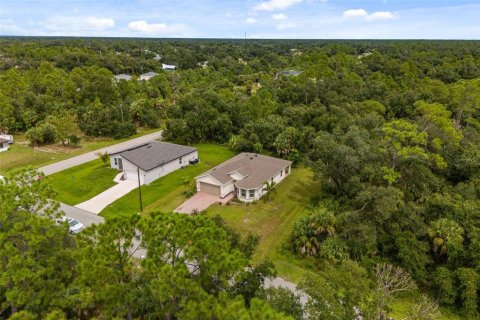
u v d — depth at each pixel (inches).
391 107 2321.6
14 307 583.8
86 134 2241.6
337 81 2672.2
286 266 930.7
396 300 840.9
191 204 1280.8
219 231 576.4
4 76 3120.1
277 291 629.9
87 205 1248.2
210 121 2110.0
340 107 2132.1
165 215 570.3
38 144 2022.6
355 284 668.1
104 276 496.7
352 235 958.4
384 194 984.3
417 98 2281.0
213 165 1707.7
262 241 1050.1
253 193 1316.4
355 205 1106.1
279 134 1808.6
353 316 618.8
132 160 1459.2
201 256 525.7
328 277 711.1
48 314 524.1
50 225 612.1
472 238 896.9
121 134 2209.6
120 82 3058.6
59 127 1977.1
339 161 1177.4
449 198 1052.5
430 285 891.4
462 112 2016.5
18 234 586.2
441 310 837.2
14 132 2288.4
